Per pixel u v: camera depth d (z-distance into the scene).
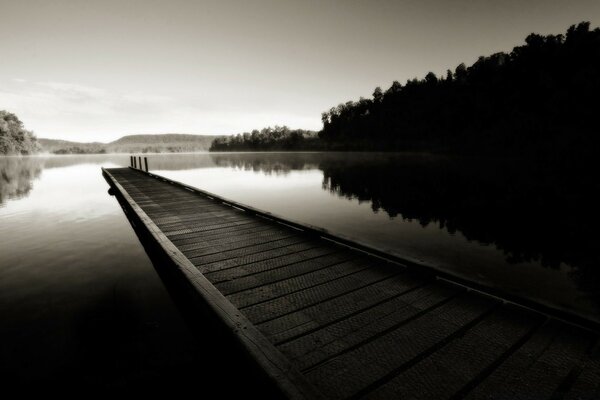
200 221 7.15
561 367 2.34
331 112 84.56
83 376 2.73
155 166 42.59
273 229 6.41
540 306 2.96
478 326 2.87
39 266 5.48
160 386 2.61
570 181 19.98
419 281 3.83
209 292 3.09
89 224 8.83
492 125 46.91
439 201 13.79
